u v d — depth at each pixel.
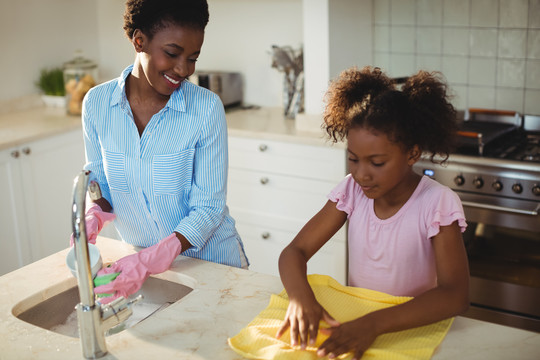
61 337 1.25
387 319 1.16
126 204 1.65
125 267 1.41
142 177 1.58
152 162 1.57
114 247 1.67
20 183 2.92
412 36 3.10
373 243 1.38
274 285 1.43
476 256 2.61
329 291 1.34
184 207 1.65
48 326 1.48
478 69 2.97
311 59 2.84
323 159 2.73
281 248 2.99
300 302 1.23
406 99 1.22
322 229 1.44
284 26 3.31
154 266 1.45
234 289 1.42
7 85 3.42
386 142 1.20
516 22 2.83
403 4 3.08
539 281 2.47
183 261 1.57
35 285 1.47
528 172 2.42
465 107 3.05
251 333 1.21
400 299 1.28
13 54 3.42
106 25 3.84
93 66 3.35
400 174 1.24
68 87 3.31
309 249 1.42
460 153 2.57
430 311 1.17
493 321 2.62
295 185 2.85
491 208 2.50
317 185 2.79
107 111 1.58
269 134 2.84
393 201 1.34
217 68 3.58
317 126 2.85
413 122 1.20
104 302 1.37
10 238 2.93
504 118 2.90
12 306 1.38
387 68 3.21
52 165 3.08
